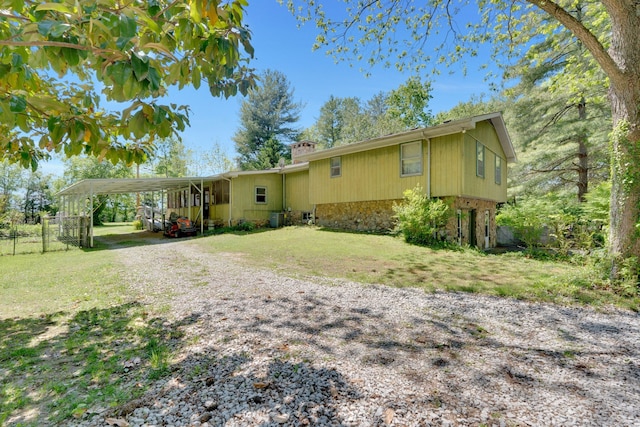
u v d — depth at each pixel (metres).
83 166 29.77
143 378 2.63
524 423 2.00
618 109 5.40
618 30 5.33
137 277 6.54
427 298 4.84
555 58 14.11
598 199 9.26
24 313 4.42
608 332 3.55
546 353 3.04
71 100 2.81
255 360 2.92
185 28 1.92
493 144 13.00
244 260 8.16
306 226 15.66
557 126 15.08
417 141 11.02
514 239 14.30
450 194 10.17
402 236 10.54
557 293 4.96
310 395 2.34
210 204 19.02
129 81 1.58
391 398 2.29
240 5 2.03
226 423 2.03
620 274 5.14
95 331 3.73
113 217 35.00
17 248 12.41
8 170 32.84
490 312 4.21
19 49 1.71
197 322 3.95
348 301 4.71
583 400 2.26
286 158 32.47
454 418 2.05
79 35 1.59
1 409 2.22
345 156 13.52
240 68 2.47
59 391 2.45
